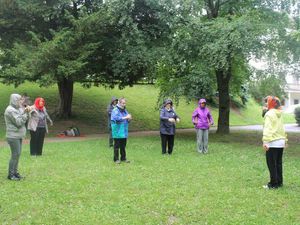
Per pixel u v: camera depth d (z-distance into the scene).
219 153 15.10
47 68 20.91
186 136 22.97
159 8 20.70
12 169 9.98
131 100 34.44
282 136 9.09
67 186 9.27
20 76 20.92
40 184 9.47
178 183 9.64
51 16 22.61
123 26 21.72
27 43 22.67
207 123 15.33
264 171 11.21
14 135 9.84
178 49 20.42
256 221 6.86
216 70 21.45
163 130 14.66
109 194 8.55
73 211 7.40
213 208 7.59
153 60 20.59
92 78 25.64
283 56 19.28
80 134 23.50
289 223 6.78
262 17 21.03
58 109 27.36
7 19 22.75
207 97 21.47
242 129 29.78
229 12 22.80
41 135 14.21
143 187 9.20
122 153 12.81
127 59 21.42
